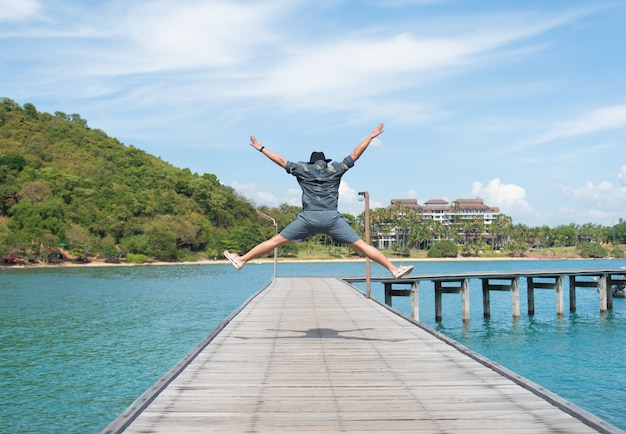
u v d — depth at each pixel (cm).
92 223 10138
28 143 12206
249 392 623
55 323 2920
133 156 13688
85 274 7425
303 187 796
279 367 756
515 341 2384
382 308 1633
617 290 4281
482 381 670
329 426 502
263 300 1931
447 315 3359
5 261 8662
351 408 559
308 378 690
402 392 620
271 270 9000
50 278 6569
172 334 2548
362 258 12531
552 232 15475
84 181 11088
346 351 878
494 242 15312
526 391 620
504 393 612
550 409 548
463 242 15312
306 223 790
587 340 2400
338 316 1412
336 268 9750
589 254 14300
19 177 10456
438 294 3066
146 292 4872
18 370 1786
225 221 12631
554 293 5025
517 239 14388
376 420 519
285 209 14650
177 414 539
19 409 1363
